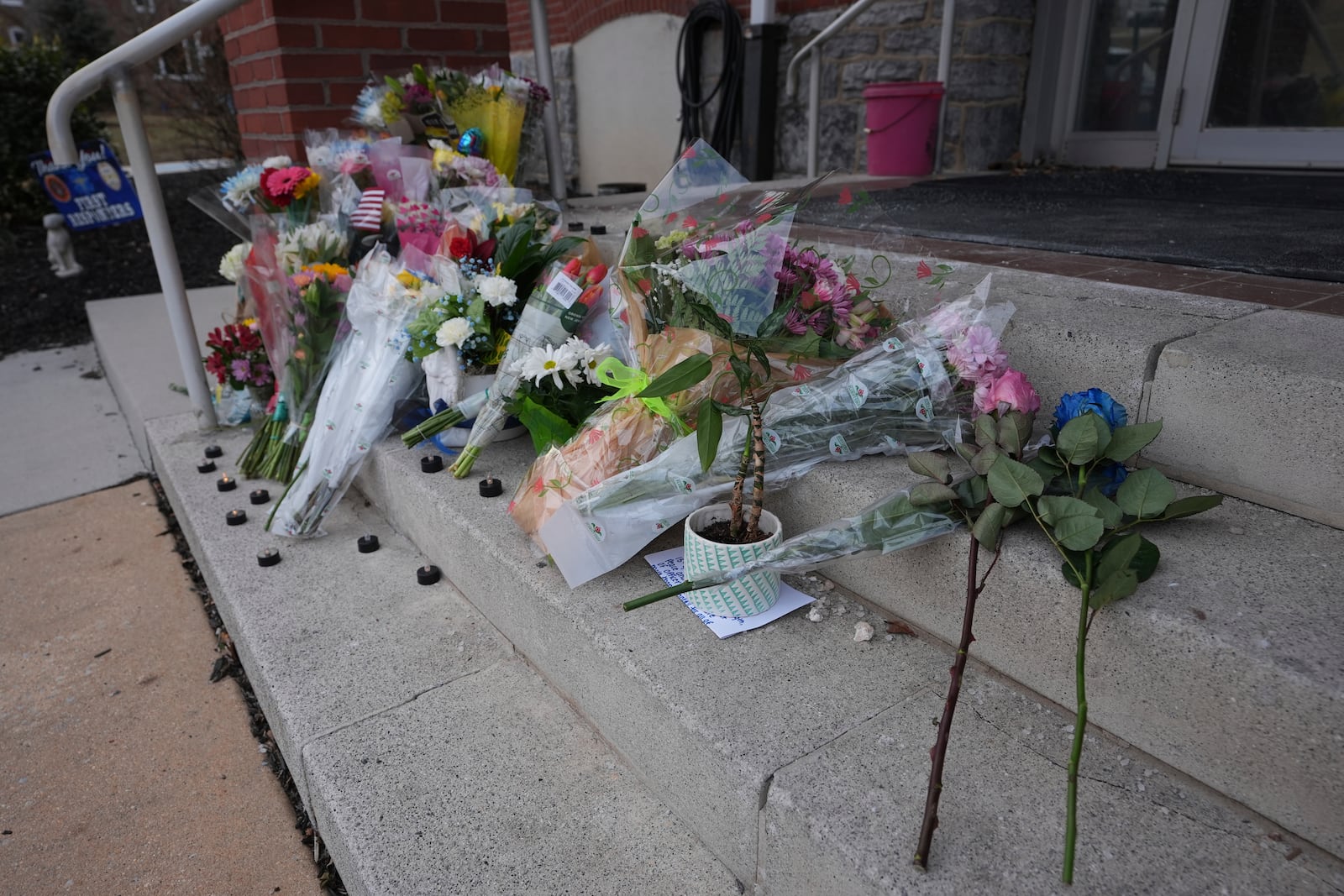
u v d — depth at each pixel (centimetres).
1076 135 440
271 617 189
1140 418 143
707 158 175
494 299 207
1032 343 154
